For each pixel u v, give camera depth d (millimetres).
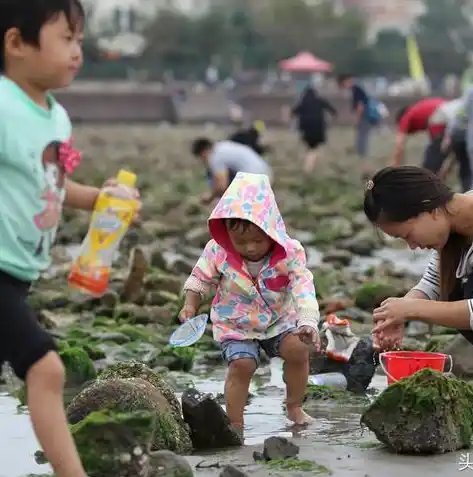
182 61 95375
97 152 37094
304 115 28188
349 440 6445
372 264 14578
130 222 5410
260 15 102938
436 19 105125
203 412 6238
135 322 10188
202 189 24781
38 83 5160
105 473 5340
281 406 7363
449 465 5895
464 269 6445
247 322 6754
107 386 6160
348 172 29875
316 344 6504
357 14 105875
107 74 90438
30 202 5039
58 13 5078
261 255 6699
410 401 6094
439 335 9484
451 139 16594
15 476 5773
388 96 62438
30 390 4938
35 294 11039
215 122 62031
